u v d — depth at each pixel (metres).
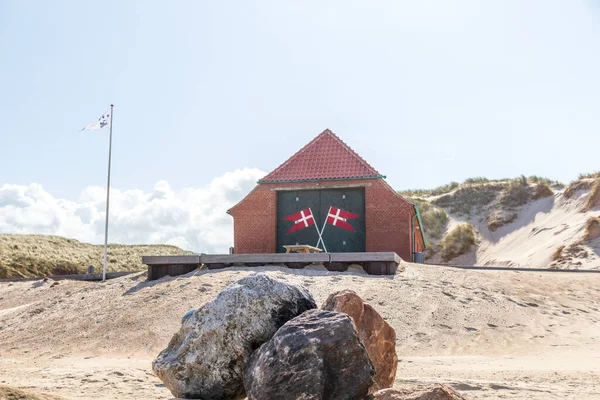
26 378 10.79
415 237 32.91
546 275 23.53
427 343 14.90
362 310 7.62
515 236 46.16
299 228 29.86
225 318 7.11
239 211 30.52
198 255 21.95
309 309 7.30
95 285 22.44
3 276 42.28
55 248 54.34
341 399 5.80
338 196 29.69
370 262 21.33
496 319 16.94
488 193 53.81
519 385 9.56
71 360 13.83
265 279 7.40
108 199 30.53
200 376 7.16
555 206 47.06
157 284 20.47
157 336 15.63
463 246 46.41
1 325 18.62
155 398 8.35
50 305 20.19
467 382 9.73
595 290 21.20
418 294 18.59
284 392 5.80
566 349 14.39
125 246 62.47
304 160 31.06
